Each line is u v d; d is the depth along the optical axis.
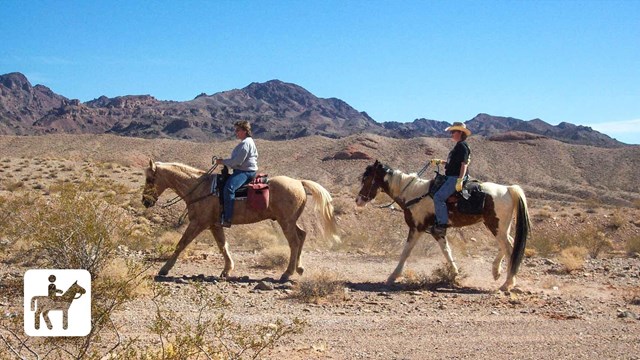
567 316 10.36
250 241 21.56
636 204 41.34
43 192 29.52
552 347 8.31
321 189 13.30
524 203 12.53
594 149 134.88
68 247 9.95
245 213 12.71
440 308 10.87
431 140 125.88
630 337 8.97
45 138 127.00
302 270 13.25
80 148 119.56
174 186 12.84
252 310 10.13
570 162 128.38
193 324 8.56
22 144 121.44
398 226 29.06
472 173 119.88
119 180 38.41
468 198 12.46
